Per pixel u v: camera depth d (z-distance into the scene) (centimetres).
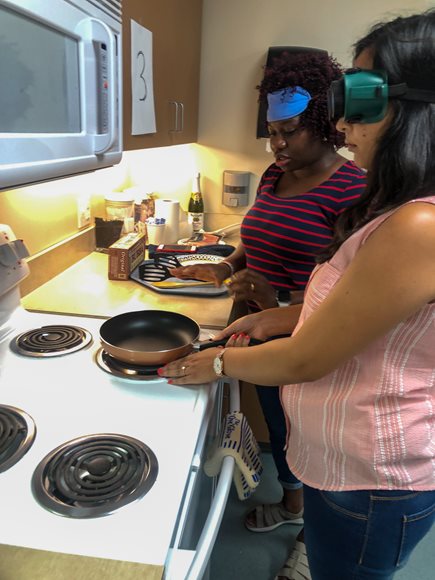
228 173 243
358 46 74
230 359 94
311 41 225
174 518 69
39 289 158
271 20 224
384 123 69
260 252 144
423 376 80
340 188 131
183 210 254
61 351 116
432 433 84
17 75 74
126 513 69
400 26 68
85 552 63
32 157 78
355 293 71
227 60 231
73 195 180
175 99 187
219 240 233
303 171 140
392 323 70
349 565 95
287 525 178
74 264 184
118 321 122
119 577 60
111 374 107
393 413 80
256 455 107
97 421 91
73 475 76
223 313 144
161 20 161
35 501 71
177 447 84
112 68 100
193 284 162
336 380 84
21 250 129
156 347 119
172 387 104
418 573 160
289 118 128
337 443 85
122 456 81
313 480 93
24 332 126
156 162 247
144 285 163
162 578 61
